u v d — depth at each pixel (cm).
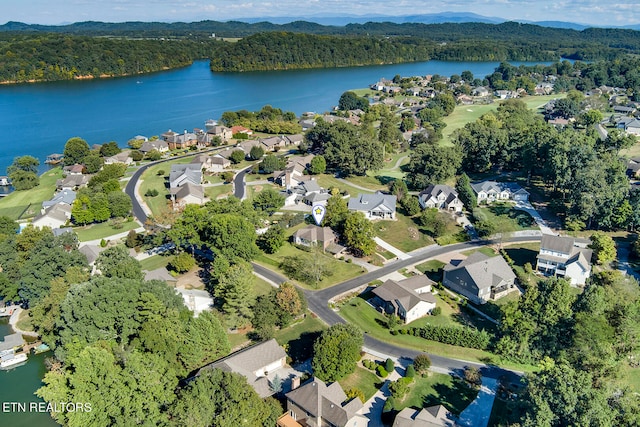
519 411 5762
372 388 6925
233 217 9919
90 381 5731
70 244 9869
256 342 7956
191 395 5684
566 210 12862
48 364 7488
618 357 7250
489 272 9438
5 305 9269
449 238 11769
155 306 7019
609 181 12412
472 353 7719
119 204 12850
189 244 10838
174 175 15025
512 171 16438
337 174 16512
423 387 6938
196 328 7144
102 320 6762
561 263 10075
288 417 6272
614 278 9269
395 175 16638
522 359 7450
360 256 10994
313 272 9844
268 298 8375
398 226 12538
